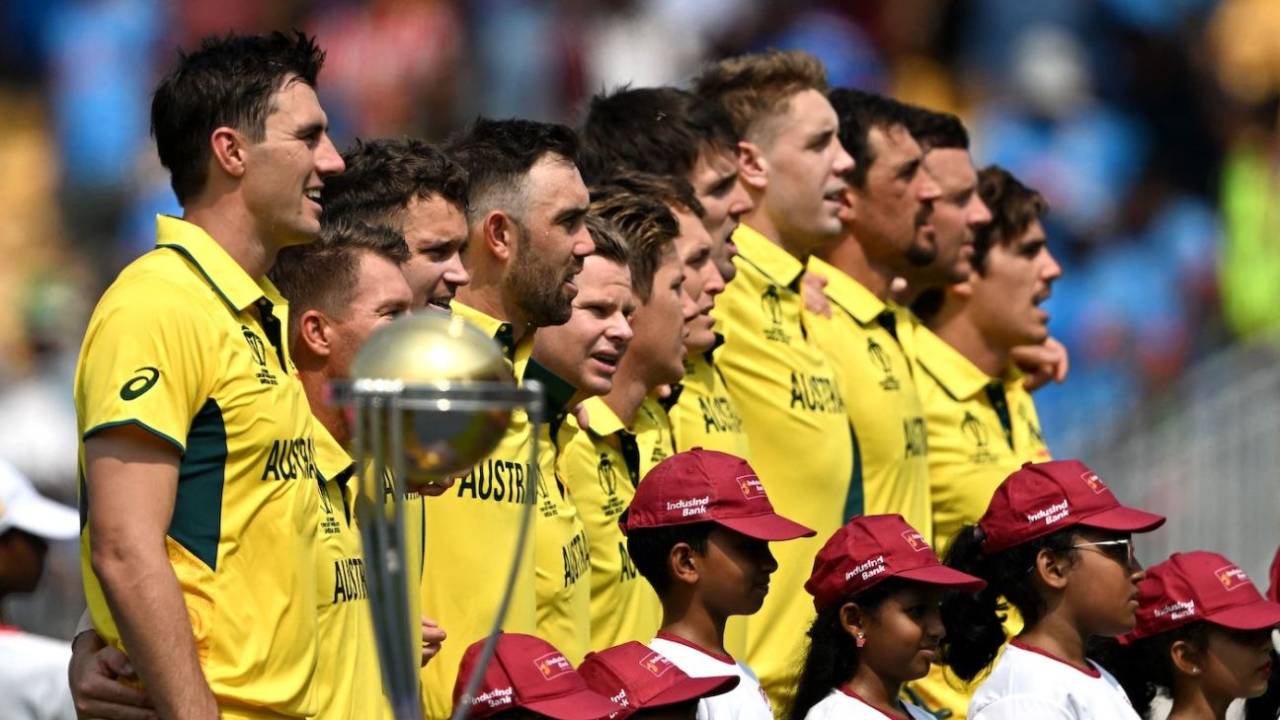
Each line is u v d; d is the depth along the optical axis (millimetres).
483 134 24000
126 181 60250
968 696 29812
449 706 22188
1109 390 58562
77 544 40125
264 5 61156
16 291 56156
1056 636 24141
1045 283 34250
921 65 64188
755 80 30172
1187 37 64938
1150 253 61719
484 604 22359
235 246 19625
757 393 28828
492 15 60656
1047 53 64375
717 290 27062
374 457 14594
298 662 19219
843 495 29234
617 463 25781
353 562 20578
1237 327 61000
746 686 22688
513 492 22828
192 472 18594
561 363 24203
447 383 14695
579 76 60969
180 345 18438
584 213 23984
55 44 61938
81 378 18703
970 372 33688
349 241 21094
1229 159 63438
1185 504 50312
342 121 59469
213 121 19469
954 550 24781
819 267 31641
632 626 25688
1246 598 25453
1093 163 63062
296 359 21062
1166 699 27234
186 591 18516
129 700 18609
